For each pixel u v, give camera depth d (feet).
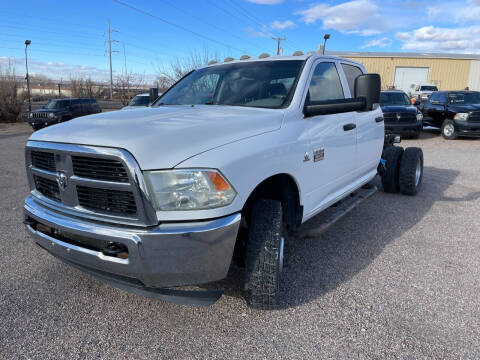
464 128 41.88
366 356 7.29
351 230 14.14
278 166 8.57
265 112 9.52
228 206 7.22
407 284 10.05
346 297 9.38
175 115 9.07
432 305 9.04
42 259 11.60
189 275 7.14
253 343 7.70
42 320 8.48
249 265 8.26
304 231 12.23
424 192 19.93
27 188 20.61
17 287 9.92
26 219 9.03
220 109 10.13
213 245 7.06
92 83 126.21
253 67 11.90
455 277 10.44
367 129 14.15
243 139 7.97
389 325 8.25
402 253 12.06
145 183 6.81
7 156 33.01
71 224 7.57
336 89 12.39
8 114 74.95
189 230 6.83
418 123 41.93
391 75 108.68
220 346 7.63
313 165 10.23
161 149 6.96
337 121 11.67
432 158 31.48
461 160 30.45
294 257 11.73
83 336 7.95
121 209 7.19
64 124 8.76
